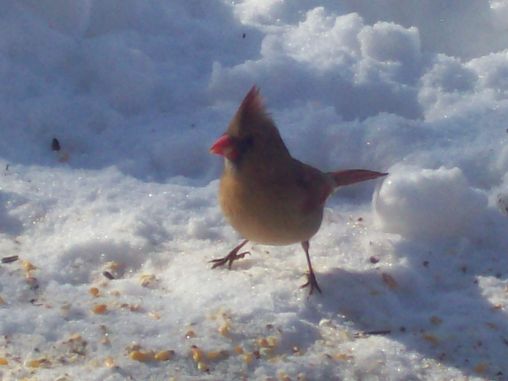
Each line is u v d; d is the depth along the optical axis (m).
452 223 6.62
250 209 5.94
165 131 7.54
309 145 7.39
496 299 6.12
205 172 7.32
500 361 5.67
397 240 6.57
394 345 5.73
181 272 6.24
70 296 5.96
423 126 7.46
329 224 6.77
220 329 5.69
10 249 6.35
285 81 7.95
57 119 7.55
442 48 8.83
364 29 8.33
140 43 8.29
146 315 5.80
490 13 8.80
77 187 6.95
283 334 5.70
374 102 7.95
